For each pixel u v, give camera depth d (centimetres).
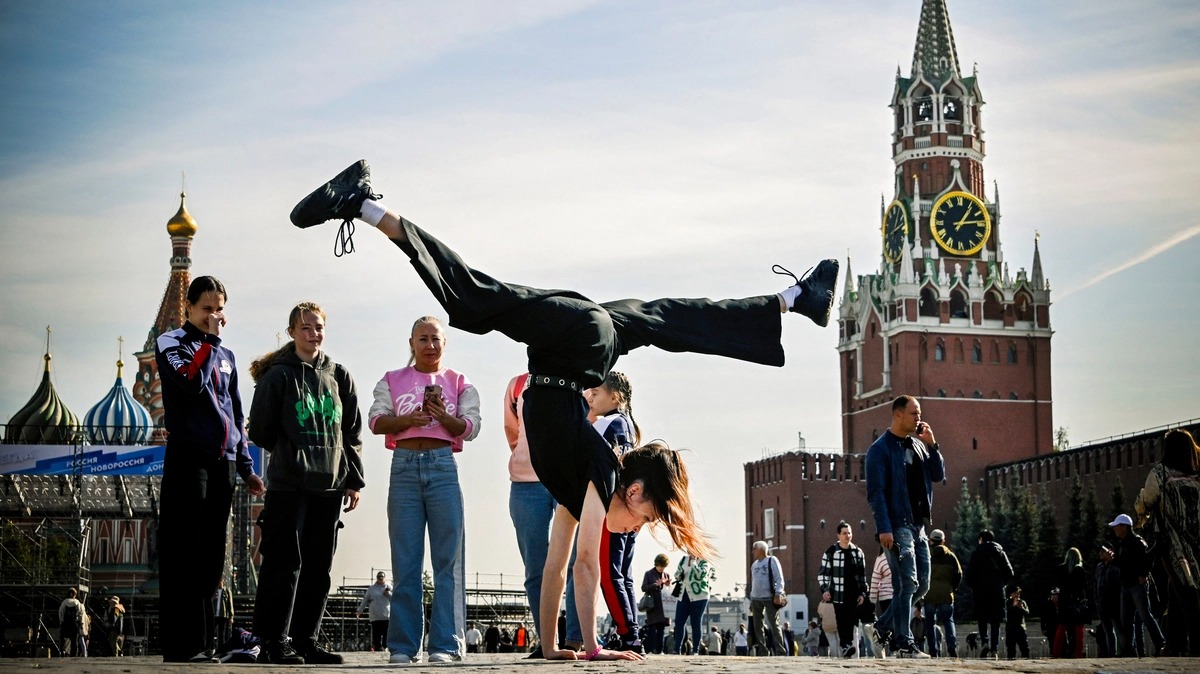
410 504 980
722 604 11244
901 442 1287
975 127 11175
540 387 764
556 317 757
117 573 7819
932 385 10575
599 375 770
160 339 870
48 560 5834
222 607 2041
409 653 964
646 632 2112
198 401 868
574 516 787
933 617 1975
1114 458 8944
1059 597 2412
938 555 1970
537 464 770
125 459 5631
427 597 3266
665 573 2116
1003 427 10588
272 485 902
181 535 862
